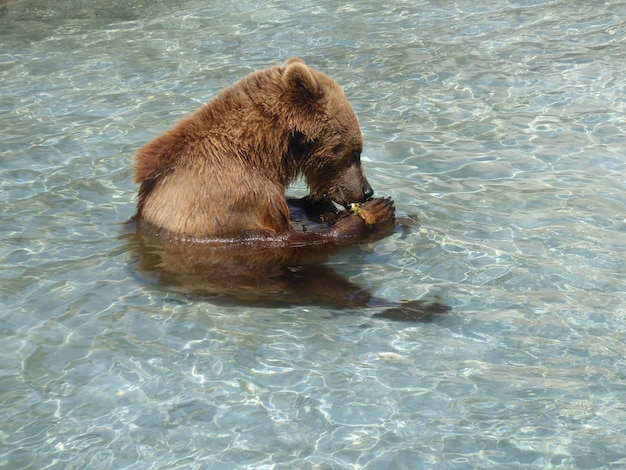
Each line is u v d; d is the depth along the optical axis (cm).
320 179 713
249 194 630
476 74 993
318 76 684
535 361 505
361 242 656
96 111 930
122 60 1073
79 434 450
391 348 521
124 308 571
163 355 518
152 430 452
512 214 697
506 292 584
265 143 655
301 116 669
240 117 650
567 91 938
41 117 921
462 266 620
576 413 456
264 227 636
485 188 745
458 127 871
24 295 590
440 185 754
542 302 570
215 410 466
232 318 558
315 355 516
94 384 491
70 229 688
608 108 893
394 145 836
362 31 1137
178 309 568
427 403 468
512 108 908
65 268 624
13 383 494
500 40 1089
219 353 519
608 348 517
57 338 539
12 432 452
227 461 428
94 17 1230
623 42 1058
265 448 437
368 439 442
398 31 1134
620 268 611
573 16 1157
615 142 820
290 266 621
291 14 1209
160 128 878
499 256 632
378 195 736
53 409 470
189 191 625
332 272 616
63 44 1134
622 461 419
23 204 733
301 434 447
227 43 1114
